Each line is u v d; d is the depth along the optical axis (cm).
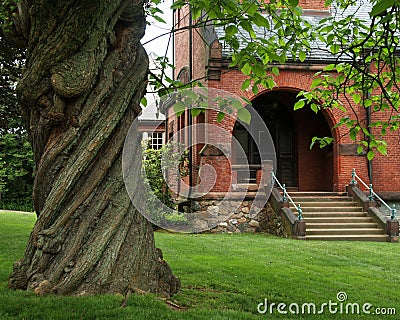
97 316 376
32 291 419
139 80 462
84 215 432
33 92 438
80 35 423
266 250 903
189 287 556
